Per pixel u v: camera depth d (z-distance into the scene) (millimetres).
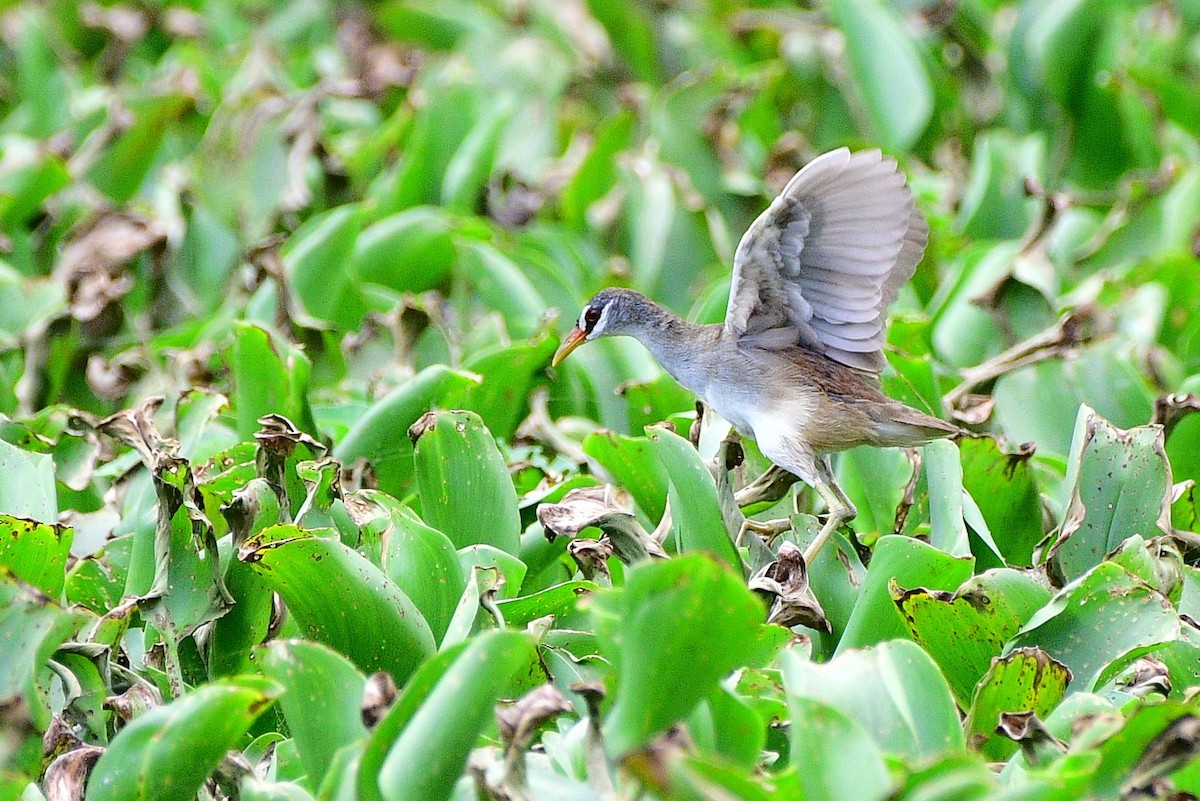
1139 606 7715
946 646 7926
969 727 7496
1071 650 7777
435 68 17641
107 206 13672
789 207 8906
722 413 9867
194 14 19141
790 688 6656
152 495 8367
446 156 15289
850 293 9320
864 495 10000
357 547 8828
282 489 8680
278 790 6770
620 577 8992
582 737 6852
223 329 12305
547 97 17141
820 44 17141
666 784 5672
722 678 6426
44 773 7344
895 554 7949
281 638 8336
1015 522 9625
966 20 17812
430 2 19188
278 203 14125
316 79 17766
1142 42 17141
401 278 13164
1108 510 8836
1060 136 16203
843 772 6027
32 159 14422
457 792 6504
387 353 11867
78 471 10008
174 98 15250
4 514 8641
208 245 13844
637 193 13953
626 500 9305
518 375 10906
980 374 10984
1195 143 15352
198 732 6484
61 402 12070
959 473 8836
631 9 18469
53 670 7555
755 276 9320
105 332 12266
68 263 12961
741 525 8922
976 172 14508
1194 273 12648
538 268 13273
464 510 8938
